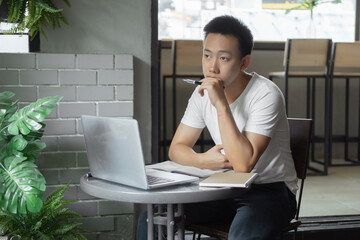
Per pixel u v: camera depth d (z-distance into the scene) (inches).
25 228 78.3
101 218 93.3
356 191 136.2
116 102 92.7
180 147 67.2
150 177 52.4
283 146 65.8
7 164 69.6
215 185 49.1
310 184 146.3
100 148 51.7
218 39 58.8
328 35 201.3
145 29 97.3
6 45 88.8
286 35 197.8
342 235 102.8
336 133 198.5
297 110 195.5
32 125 70.8
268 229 57.6
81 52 95.3
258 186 64.1
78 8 94.7
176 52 163.3
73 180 91.9
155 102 100.2
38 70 89.4
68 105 91.0
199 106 68.6
